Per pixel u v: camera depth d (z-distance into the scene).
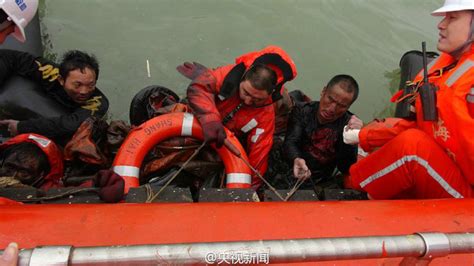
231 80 2.62
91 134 2.79
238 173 2.59
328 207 1.50
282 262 1.00
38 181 2.57
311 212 1.46
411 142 1.97
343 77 2.75
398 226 1.43
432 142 1.95
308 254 0.99
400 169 2.06
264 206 1.47
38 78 3.10
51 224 1.31
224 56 4.73
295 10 5.21
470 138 1.75
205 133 2.51
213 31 4.92
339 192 2.41
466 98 1.78
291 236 1.36
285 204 1.50
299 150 3.01
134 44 4.68
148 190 2.04
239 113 2.79
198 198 2.11
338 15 5.27
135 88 4.40
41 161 2.53
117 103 4.27
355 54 4.95
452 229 1.44
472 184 1.97
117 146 2.85
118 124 2.88
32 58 3.15
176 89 4.49
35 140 2.58
